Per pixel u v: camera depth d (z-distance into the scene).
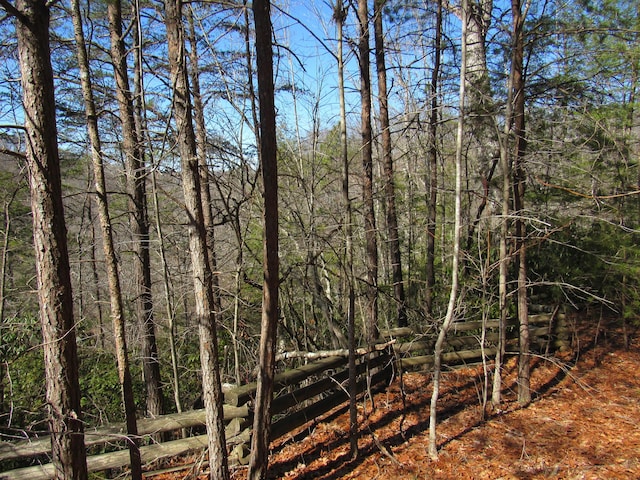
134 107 7.85
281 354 7.29
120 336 5.16
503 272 7.34
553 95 7.45
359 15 8.15
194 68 7.30
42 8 3.67
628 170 9.67
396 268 9.64
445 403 7.89
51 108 3.72
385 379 8.54
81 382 9.52
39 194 3.68
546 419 7.14
